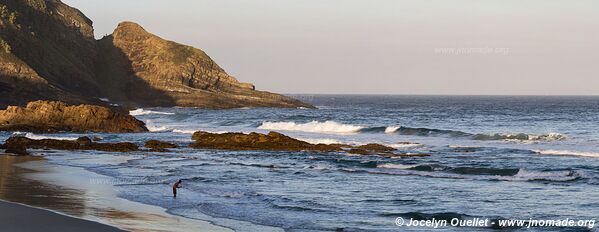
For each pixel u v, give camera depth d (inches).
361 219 832.9
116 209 871.7
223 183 1140.5
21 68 3730.3
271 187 1099.3
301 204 929.5
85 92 4766.2
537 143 2143.2
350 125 2760.8
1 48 3769.7
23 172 1285.7
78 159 1566.2
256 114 4101.9
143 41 5595.5
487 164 1487.5
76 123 2534.5
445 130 2488.9
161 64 5383.9
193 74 5428.2
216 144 1898.4
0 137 2185.0
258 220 816.3
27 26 4635.8
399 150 1831.9
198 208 888.3
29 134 2272.4
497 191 1082.7
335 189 1086.4
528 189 1107.3
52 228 734.5
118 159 1577.3
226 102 5118.1
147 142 1908.2
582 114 4505.4
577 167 1437.0
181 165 1444.4
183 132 2608.3
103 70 5364.2
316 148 1831.9
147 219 807.7
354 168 1393.9
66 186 1080.2
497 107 6565.0
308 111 4768.7
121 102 5027.1
